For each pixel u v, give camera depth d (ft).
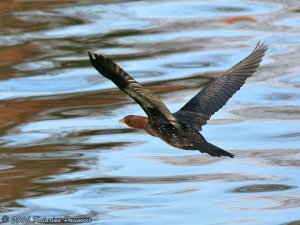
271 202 46.73
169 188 48.19
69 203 46.93
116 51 68.85
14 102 60.59
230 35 71.67
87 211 45.93
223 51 68.33
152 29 73.31
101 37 71.67
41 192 48.14
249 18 75.20
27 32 72.43
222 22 74.64
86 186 48.67
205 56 67.56
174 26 73.92
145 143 54.13
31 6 77.97
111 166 51.08
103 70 30.09
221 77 35.47
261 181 49.06
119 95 61.67
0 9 77.15
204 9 77.51
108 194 47.67
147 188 48.34
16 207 46.50
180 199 46.93
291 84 62.18
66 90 62.59
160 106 32.22
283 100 59.88
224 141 54.19
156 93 61.31
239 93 61.26
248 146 53.52
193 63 66.44
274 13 76.33
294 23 73.77
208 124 56.59
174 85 62.69
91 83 63.72
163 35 71.97
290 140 54.13
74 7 77.97
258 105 59.36
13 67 66.28
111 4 78.79
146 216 45.19
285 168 50.47
